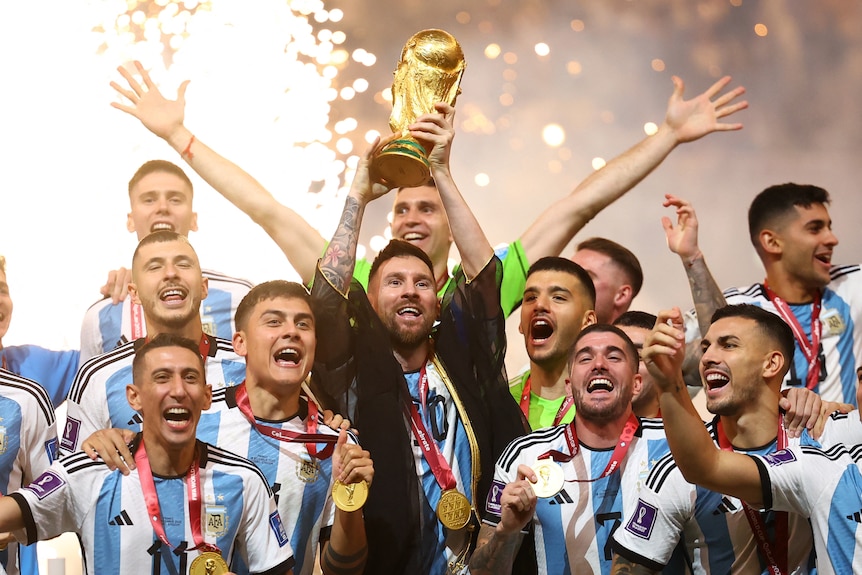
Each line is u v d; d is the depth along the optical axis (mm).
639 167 8906
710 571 7020
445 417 7699
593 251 9516
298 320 7406
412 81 7902
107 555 6816
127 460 6930
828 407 7461
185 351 6910
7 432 7625
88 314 8875
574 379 7316
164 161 9242
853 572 6562
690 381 8883
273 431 7410
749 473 6555
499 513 7234
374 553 7375
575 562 7141
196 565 6715
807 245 9570
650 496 7023
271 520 7074
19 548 8062
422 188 9094
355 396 7668
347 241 7734
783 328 7168
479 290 7871
